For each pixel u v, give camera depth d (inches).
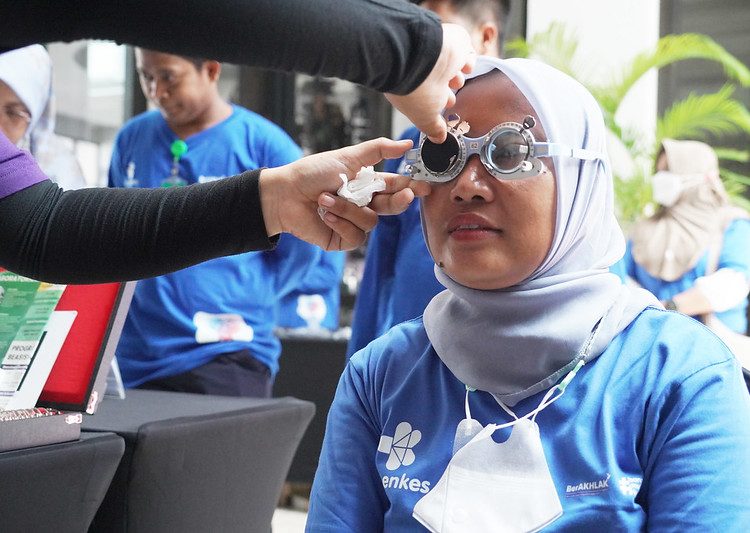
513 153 36.7
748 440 34.9
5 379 54.1
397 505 37.9
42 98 86.6
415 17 33.0
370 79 32.9
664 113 207.6
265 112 187.3
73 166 92.7
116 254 39.6
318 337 151.7
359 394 42.2
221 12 29.8
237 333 89.8
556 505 35.4
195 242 39.3
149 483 49.3
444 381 39.9
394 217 70.4
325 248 41.2
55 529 44.1
